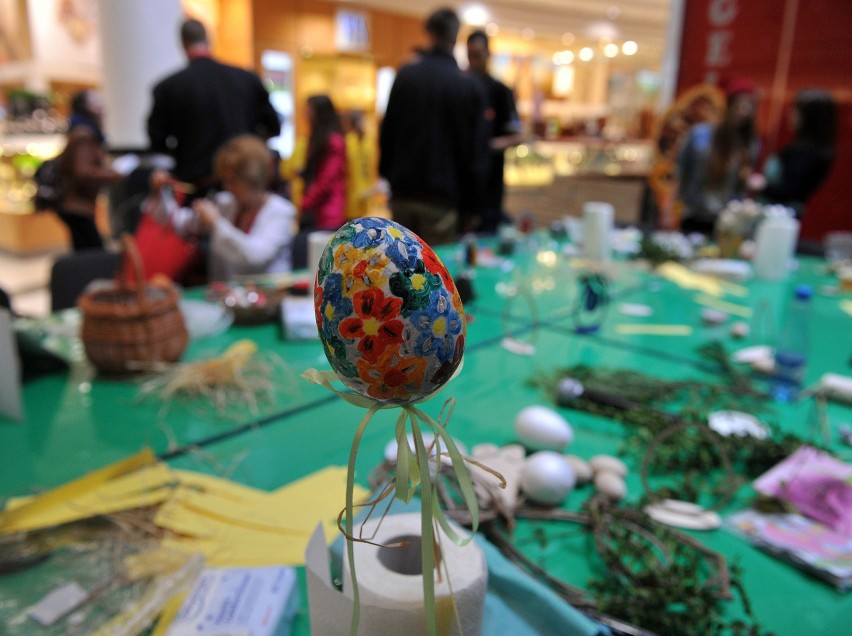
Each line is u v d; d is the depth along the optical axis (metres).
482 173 2.78
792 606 0.66
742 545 0.76
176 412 1.10
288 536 0.72
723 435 0.99
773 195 3.30
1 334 1.02
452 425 1.06
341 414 1.10
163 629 0.56
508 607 0.58
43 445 0.97
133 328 1.19
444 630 0.44
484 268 2.31
